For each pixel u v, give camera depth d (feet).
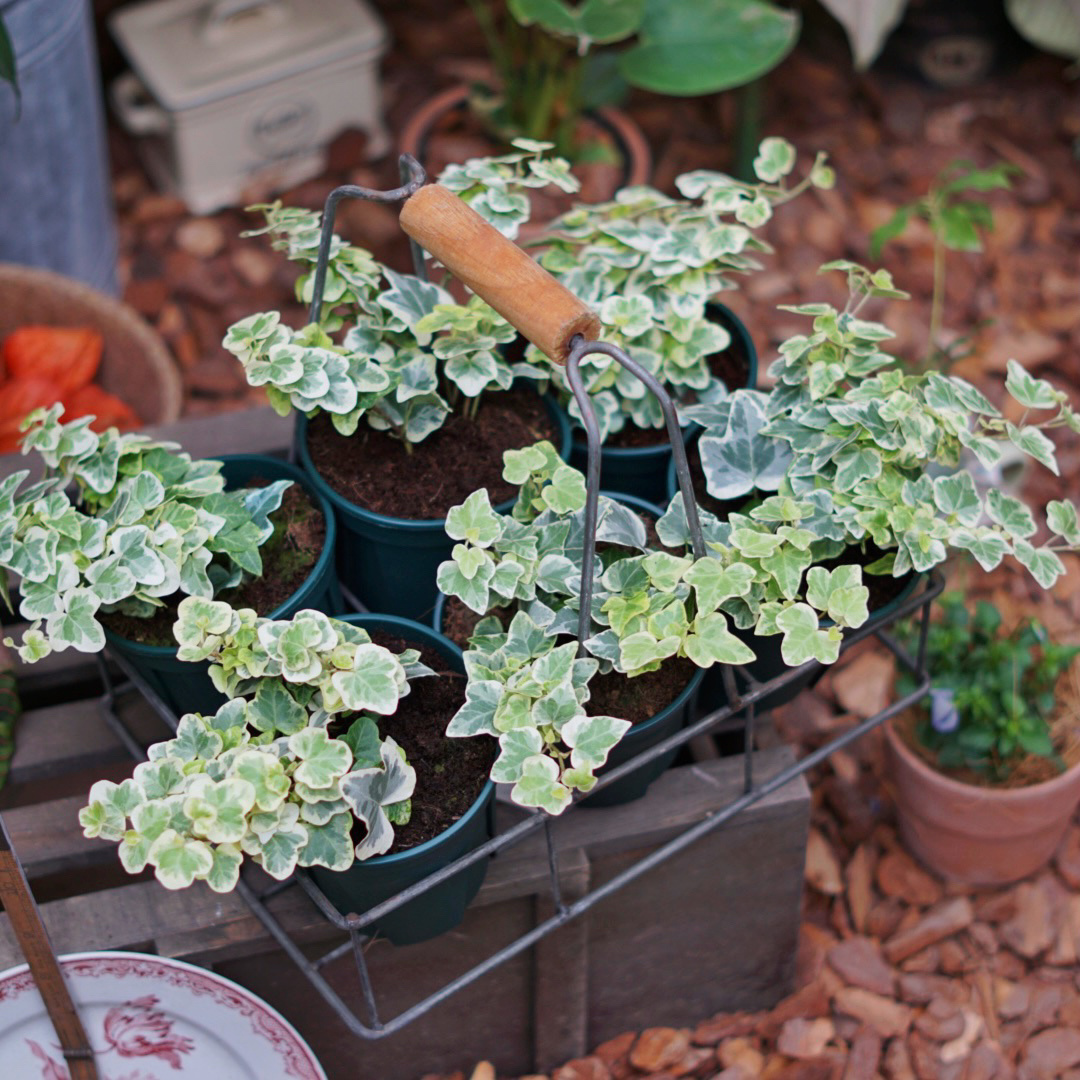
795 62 6.65
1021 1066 4.53
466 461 4.00
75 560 3.70
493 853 3.87
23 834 4.03
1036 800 4.46
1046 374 5.83
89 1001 3.83
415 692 3.80
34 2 4.82
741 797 4.00
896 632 4.55
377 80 6.29
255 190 6.21
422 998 4.19
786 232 6.11
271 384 3.78
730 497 3.84
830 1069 4.47
